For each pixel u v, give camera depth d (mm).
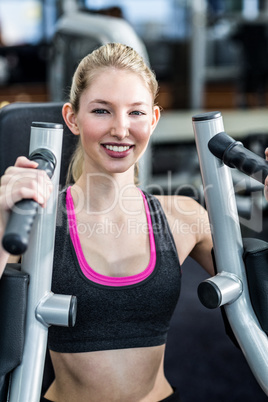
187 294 2340
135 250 1124
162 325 1137
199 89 5125
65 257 1083
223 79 6684
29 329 959
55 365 1141
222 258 1088
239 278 1073
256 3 7379
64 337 1095
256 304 1067
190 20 4957
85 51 2379
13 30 7230
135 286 1085
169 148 3951
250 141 3551
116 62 1039
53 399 1164
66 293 1069
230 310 1076
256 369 1059
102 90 1023
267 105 6410
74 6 4340
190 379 1971
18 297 937
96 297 1069
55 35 2629
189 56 5027
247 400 1857
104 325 1088
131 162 1070
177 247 1196
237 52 5918
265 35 5176
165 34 5555
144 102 1043
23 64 7340
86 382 1112
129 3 5754
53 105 1455
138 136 1047
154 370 1150
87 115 1044
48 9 7082
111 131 1029
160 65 5562
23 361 957
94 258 1100
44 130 944
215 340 2203
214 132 1053
